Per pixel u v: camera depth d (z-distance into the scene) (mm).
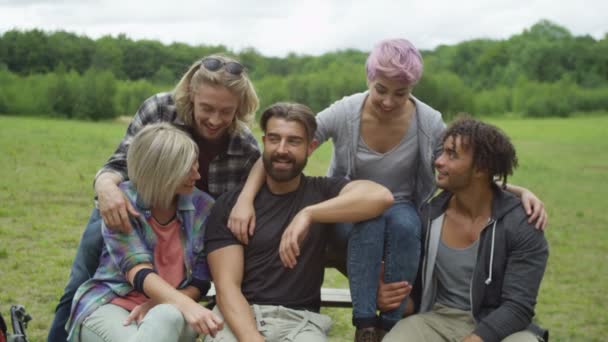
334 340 5277
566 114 61812
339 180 3377
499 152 3131
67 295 3469
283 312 3086
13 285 6234
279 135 3156
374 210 3143
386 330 3291
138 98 54250
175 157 3033
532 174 18750
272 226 3225
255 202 3291
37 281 6398
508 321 3006
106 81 51000
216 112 3295
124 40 73250
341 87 55469
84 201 11469
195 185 3611
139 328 2783
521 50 78875
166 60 72250
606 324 6082
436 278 3295
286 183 3281
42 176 14195
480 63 79688
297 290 3178
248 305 3088
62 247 7969
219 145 3547
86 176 14586
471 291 3145
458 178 3145
